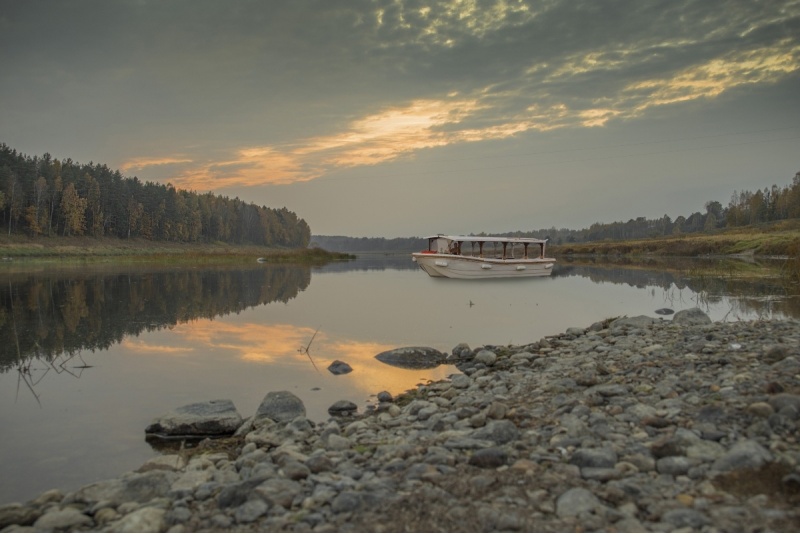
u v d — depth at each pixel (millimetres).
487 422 7633
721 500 4668
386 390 11758
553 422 7297
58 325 20812
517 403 8594
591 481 5336
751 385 7480
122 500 5883
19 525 5496
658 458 5742
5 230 96250
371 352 15891
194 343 17469
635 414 7078
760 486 4824
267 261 94375
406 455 6648
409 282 42312
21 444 8781
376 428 8453
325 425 8891
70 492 6555
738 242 78000
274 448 7965
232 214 170125
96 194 114000
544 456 6023
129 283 38969
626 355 11258
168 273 51469
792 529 4109
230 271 57531
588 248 107688
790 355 8688
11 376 13352
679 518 4387
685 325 14602
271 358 15195
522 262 46094
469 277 44312
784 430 5750
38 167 112062
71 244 102250
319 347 16688
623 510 4656
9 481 7348
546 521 4547
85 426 9695
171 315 23719
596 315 22797
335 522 4812
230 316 23438
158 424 9281
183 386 12367
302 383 12484
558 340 15258
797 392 6902
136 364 14547
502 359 13500
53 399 11391
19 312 23875
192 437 9102
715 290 28094
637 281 38406
